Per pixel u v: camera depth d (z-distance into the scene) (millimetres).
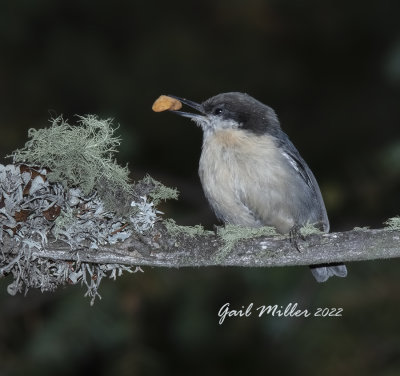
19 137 14344
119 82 15828
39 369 11273
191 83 16109
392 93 16719
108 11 16656
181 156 15820
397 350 11414
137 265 6984
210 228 13438
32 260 6699
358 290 11695
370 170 13797
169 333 12797
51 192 6645
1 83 15398
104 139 6758
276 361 12789
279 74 16750
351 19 17344
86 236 6699
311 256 7012
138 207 6797
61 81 15703
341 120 16578
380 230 6984
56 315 11234
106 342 11234
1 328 11250
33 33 16016
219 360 13141
